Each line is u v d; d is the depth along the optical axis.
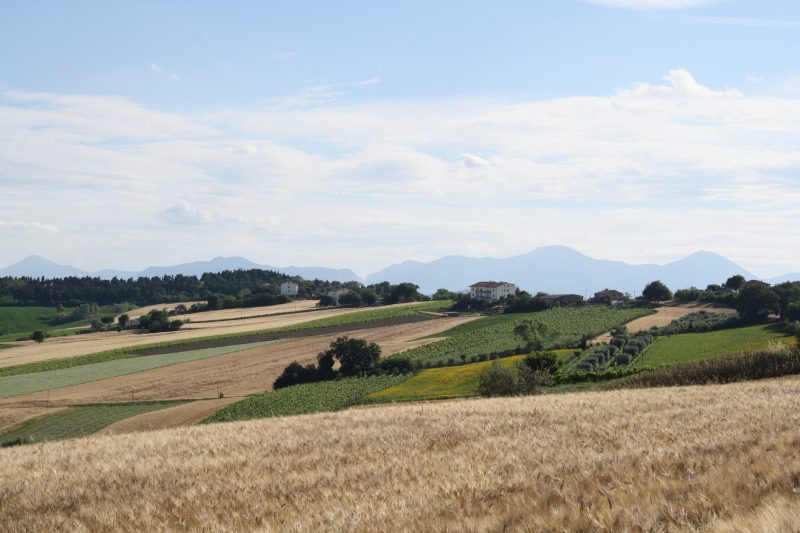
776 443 12.70
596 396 32.75
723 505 8.30
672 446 14.88
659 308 135.62
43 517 14.22
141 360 104.12
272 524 11.13
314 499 13.14
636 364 68.62
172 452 22.77
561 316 129.25
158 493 15.67
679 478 10.26
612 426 20.69
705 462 11.48
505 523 8.93
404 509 10.73
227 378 88.00
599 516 8.37
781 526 6.97
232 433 27.02
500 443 18.83
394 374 79.94
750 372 44.19
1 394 81.12
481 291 192.88
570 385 55.41
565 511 8.93
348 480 14.89
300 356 101.38
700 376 45.28
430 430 23.38
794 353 44.16
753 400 25.11
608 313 129.88
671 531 7.68
